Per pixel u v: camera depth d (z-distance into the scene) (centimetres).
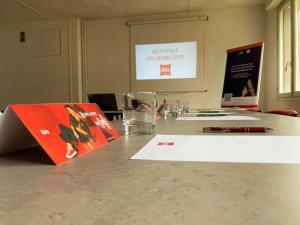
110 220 22
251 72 382
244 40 511
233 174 36
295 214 23
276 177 34
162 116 187
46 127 45
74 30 564
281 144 59
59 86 577
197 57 529
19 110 43
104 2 479
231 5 500
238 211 24
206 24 523
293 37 390
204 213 23
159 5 495
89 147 54
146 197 28
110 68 564
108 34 562
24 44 590
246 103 381
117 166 41
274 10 464
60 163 43
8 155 49
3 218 23
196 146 58
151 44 544
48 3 483
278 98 450
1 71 603
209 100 527
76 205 26
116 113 252
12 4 488
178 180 34
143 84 552
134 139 70
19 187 31
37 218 23
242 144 60
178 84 539
